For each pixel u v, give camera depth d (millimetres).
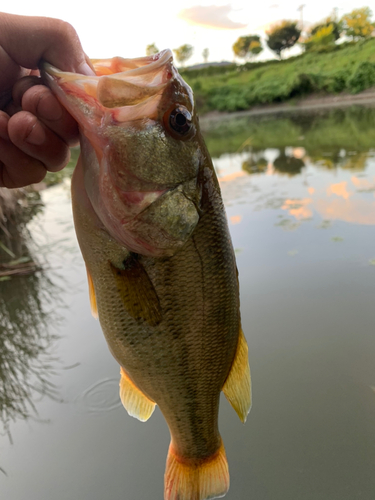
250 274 684
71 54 207
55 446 427
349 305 571
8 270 848
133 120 206
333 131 2082
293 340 525
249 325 564
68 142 217
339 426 407
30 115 197
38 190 1603
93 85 200
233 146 2055
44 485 389
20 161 215
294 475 370
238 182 1244
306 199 979
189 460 292
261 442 405
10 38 198
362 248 706
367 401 427
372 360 474
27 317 674
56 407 477
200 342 256
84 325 640
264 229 844
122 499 371
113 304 241
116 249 231
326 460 378
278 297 614
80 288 756
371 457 373
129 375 263
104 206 214
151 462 403
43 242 998
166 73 213
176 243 227
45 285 777
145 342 246
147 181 212
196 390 269
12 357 574
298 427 413
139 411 287
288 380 468
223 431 425
